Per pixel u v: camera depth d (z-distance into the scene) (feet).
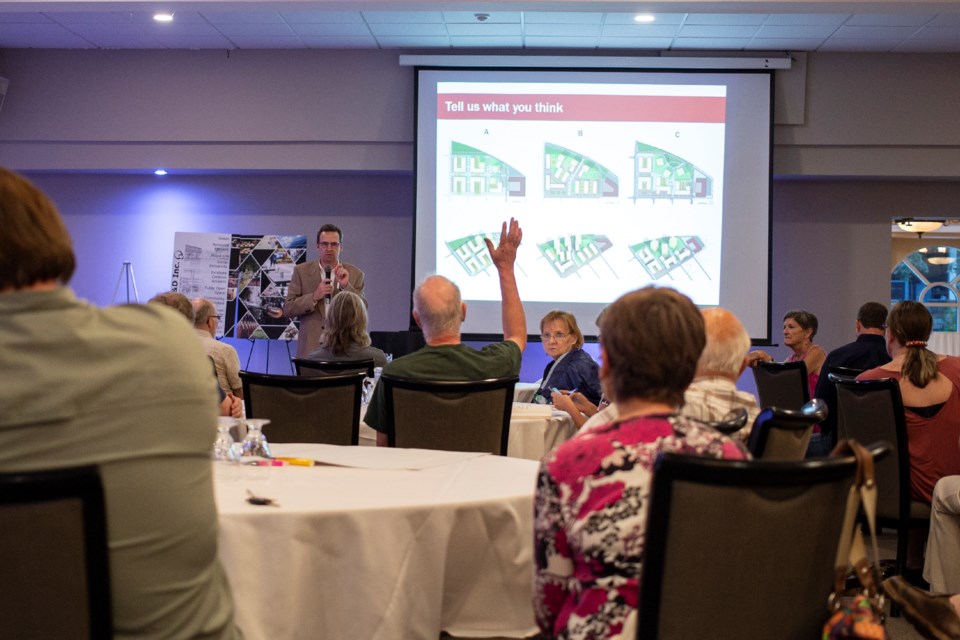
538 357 27.76
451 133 27.17
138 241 29.53
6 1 22.54
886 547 15.10
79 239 29.58
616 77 27.04
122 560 4.15
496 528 6.57
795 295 28.96
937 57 27.17
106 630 4.11
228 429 7.74
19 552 3.92
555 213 27.20
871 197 28.84
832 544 4.60
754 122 26.96
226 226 29.43
